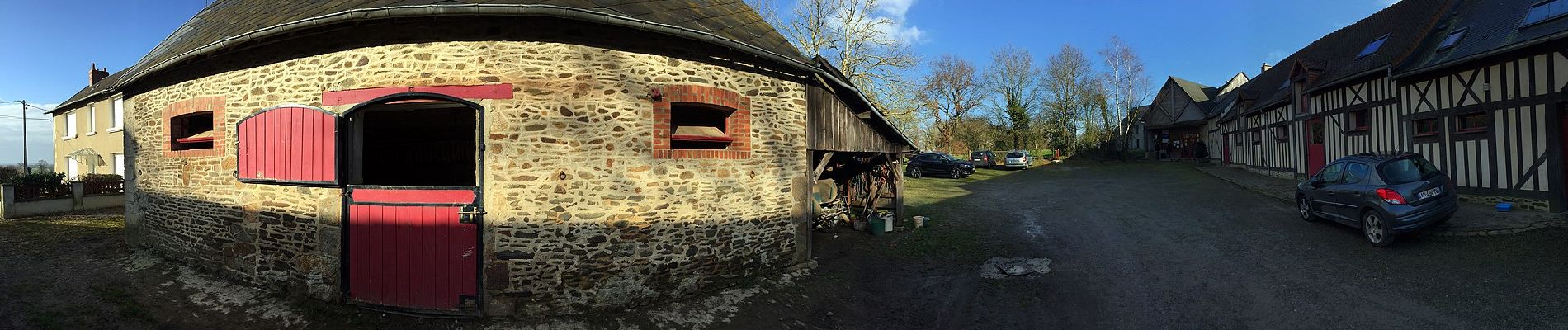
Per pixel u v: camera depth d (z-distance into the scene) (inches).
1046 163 1238.3
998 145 1551.4
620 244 225.6
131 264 275.3
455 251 216.2
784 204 286.0
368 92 217.5
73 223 407.5
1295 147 609.9
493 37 212.1
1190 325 215.2
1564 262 240.8
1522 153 334.0
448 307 217.8
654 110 231.6
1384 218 287.0
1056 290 265.4
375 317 218.4
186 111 269.7
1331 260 281.4
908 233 397.1
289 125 230.5
